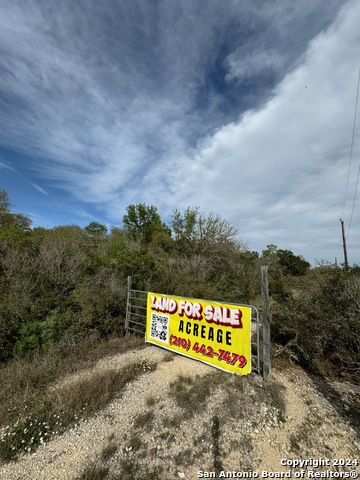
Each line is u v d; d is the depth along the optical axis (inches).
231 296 362.0
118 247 604.7
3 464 96.8
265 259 720.3
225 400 127.8
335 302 197.6
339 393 142.8
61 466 94.6
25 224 842.2
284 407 125.8
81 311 245.9
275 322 199.2
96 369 172.6
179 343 191.8
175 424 113.3
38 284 301.4
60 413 122.0
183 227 650.8
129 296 248.8
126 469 91.2
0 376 157.1
